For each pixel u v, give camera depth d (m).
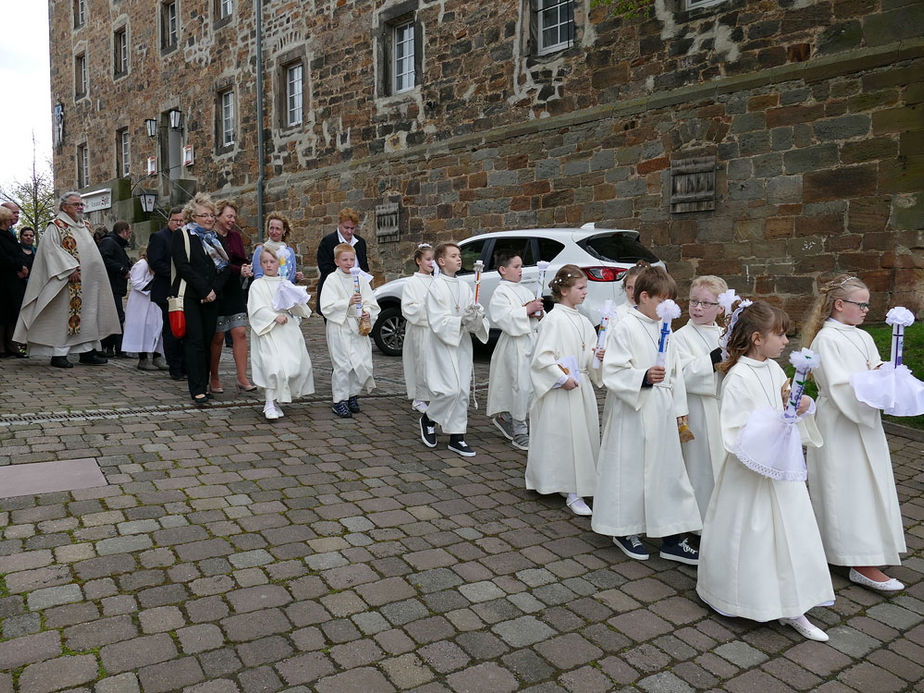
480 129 12.08
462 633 2.78
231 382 7.52
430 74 12.72
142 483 4.23
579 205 10.80
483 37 11.87
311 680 2.42
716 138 9.33
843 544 3.39
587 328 4.33
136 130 21.09
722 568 2.97
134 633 2.64
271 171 16.30
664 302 3.28
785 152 8.77
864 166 8.23
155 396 6.58
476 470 4.90
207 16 17.78
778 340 3.04
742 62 9.10
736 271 9.24
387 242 13.73
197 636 2.65
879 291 8.22
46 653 2.49
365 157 14.05
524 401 5.45
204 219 6.09
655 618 2.99
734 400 2.98
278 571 3.21
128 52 21.06
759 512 2.92
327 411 6.39
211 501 4.01
